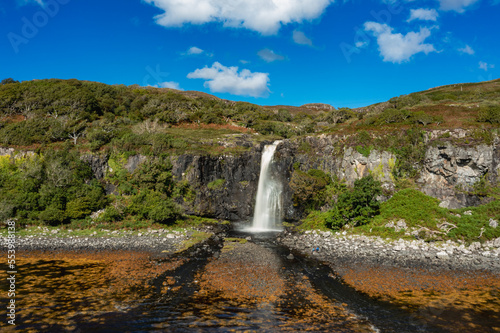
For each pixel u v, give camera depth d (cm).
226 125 8581
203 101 11031
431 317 1739
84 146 5394
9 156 4906
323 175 4756
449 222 3403
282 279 2381
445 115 5381
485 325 1638
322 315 1766
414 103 7369
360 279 2373
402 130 4594
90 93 8181
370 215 3841
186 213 4972
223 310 1819
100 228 3984
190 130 7688
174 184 5066
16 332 1505
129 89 10862
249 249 3325
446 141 3981
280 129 8125
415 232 3350
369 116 6306
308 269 2630
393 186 4134
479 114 4669
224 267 2672
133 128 6531
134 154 5250
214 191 5194
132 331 1544
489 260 2734
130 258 2927
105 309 1806
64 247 3272
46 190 4262
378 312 1805
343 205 3888
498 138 3866
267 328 1599
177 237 3806
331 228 3962
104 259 2884
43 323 1611
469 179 3822
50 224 4016
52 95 7694
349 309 1852
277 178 5191
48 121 6097
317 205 4641
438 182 4016
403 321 1689
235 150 5675
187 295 2044
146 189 4716
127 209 4391
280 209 5009
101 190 4747
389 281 2323
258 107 11612
